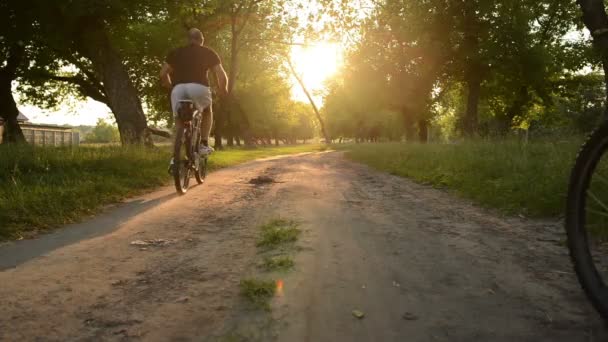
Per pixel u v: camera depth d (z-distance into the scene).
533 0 26.94
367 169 10.92
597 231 2.61
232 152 21.94
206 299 2.17
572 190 2.09
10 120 19.31
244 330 1.84
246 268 2.64
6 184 5.27
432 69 28.73
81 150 8.26
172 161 5.48
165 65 5.96
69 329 1.87
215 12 24.44
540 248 3.10
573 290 2.29
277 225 3.75
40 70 22.16
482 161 7.54
